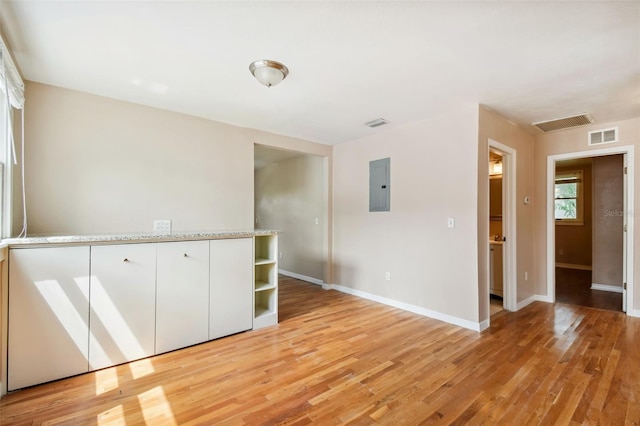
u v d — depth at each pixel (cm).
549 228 413
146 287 243
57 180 260
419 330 304
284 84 259
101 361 223
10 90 196
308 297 434
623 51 204
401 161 383
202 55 213
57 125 260
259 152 527
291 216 587
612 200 478
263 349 260
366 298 427
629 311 352
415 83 257
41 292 202
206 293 276
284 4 160
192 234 271
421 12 166
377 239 414
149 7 162
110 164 285
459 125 322
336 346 266
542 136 419
